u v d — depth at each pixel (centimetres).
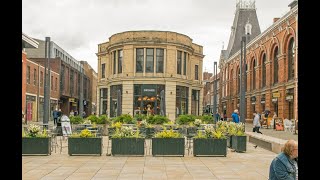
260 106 5206
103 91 5947
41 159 1527
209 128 1698
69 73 7200
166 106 4866
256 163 1470
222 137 1673
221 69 8794
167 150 1639
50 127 2141
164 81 4894
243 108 2842
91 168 1308
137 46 4922
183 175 1185
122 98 4931
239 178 1148
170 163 1441
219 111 8962
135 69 4925
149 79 4866
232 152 1859
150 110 4666
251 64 5797
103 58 6056
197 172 1244
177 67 5078
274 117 3988
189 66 5341
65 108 7169
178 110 5053
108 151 1825
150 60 4928
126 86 4900
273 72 4662
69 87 7250
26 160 1497
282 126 3716
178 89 5072
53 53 6694
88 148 1639
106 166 1355
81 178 1124
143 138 1647
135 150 1636
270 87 4672
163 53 4944
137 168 1314
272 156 1709
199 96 6019
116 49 5097
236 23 8000
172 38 4966
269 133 3228
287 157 625
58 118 3253
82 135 1647
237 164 1437
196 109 5888
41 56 6738
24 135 1645
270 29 4556
